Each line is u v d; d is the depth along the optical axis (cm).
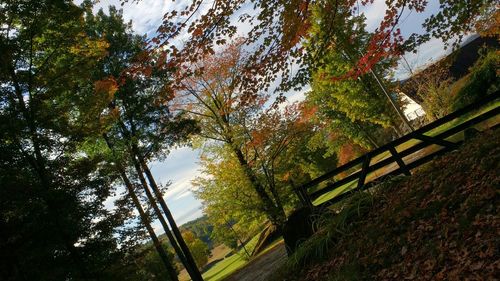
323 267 685
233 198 2219
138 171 1753
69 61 1453
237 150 2138
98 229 1256
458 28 710
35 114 1266
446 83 3259
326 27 630
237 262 3809
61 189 1179
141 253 1392
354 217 755
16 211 1104
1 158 1135
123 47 1873
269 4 525
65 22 1384
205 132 2172
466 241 468
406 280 490
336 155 4116
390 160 872
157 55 539
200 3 488
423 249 513
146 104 1762
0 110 1184
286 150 2202
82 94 1694
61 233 1138
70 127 1338
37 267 1104
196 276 1778
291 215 929
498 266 398
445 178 641
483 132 778
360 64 768
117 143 1773
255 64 601
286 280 746
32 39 1342
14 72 1249
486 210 489
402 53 739
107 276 1210
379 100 2386
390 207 684
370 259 584
